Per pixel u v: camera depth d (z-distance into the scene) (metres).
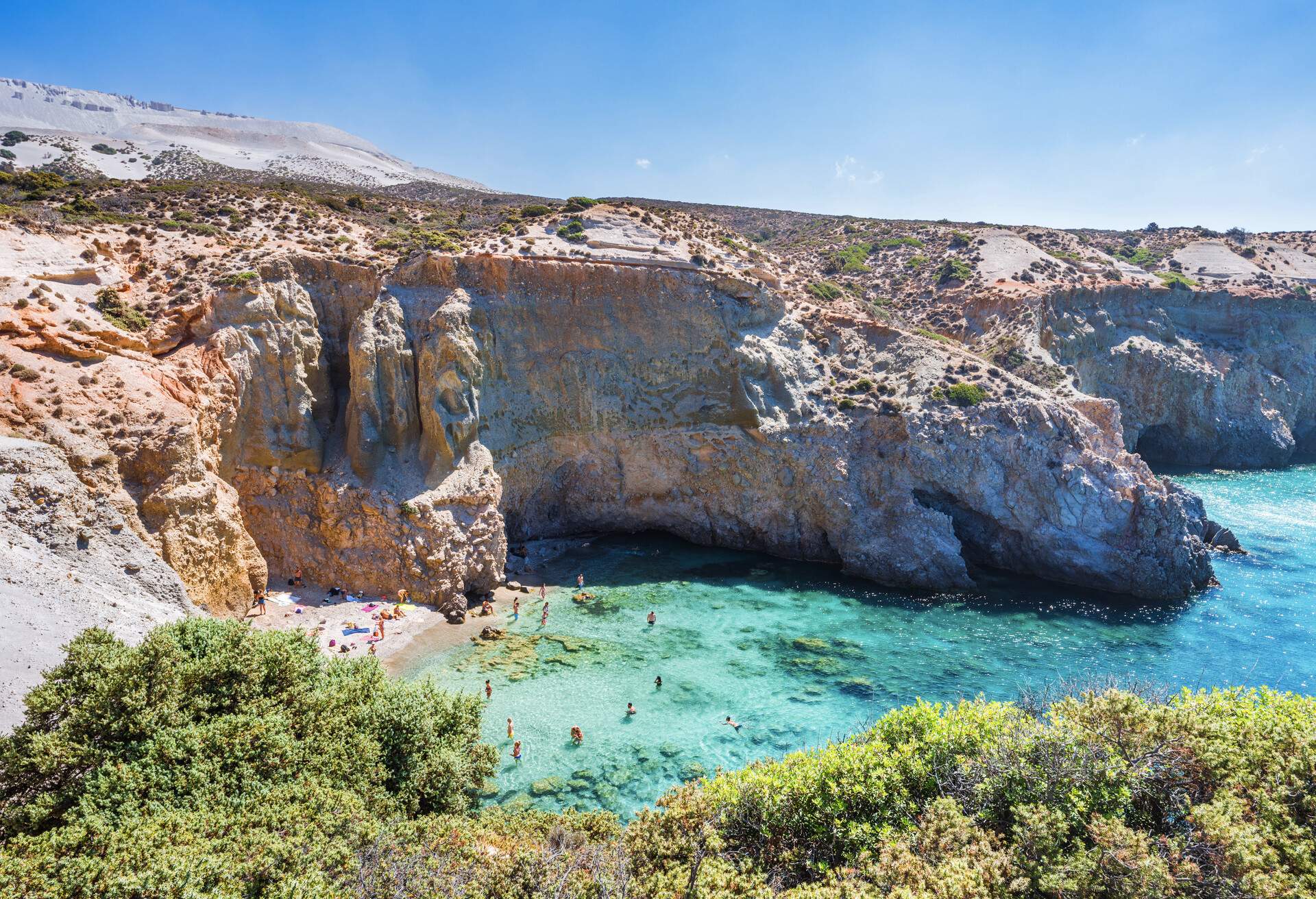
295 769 20.39
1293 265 114.94
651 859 18.03
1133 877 14.62
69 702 19.81
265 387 46.25
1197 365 88.56
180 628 23.75
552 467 58.00
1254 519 68.56
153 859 14.84
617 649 42.22
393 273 53.53
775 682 39.25
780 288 68.62
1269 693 21.06
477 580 47.94
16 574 27.47
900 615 48.25
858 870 16.86
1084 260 106.25
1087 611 49.38
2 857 14.51
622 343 58.09
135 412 38.00
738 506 58.50
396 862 16.86
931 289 96.75
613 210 67.88
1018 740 19.33
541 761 31.77
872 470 56.78
